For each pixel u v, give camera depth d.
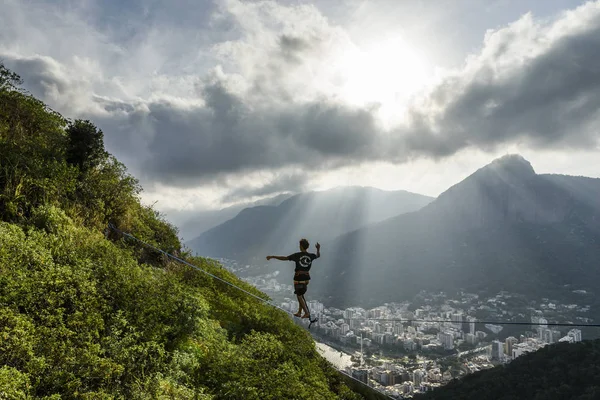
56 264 7.22
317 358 13.22
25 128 11.58
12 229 7.49
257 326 12.70
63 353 5.22
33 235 7.80
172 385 6.40
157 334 7.28
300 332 14.22
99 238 9.98
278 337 12.59
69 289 6.56
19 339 4.91
